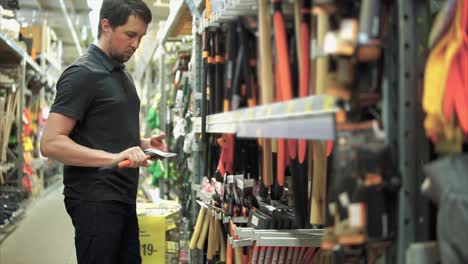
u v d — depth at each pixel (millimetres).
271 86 1214
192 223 2977
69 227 5297
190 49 3988
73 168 2037
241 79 1512
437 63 820
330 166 1228
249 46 1488
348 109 787
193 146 2766
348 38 761
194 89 2688
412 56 879
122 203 2098
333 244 817
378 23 788
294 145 1455
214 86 1950
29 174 6770
